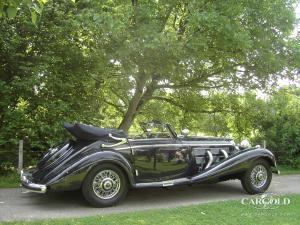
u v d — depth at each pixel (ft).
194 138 29.37
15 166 34.96
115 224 20.94
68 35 39.19
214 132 55.83
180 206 25.22
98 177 24.76
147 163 26.55
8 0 17.01
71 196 27.61
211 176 27.94
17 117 34.60
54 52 38.83
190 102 54.34
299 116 46.03
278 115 46.24
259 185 29.89
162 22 42.34
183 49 39.34
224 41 39.60
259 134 46.85
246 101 51.47
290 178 37.91
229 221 21.75
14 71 37.06
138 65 41.65
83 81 39.96
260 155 29.63
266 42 42.80
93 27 38.81
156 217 22.30
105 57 40.34
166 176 27.35
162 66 41.19
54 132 34.86
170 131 28.09
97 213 23.63
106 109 53.21
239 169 28.84
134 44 38.09
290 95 49.62
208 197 28.58
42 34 37.88
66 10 39.42
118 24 36.73
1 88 34.27
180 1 41.34
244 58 44.27
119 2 40.50
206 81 50.24
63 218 22.21
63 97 38.32
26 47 37.99
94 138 25.52
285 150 44.14
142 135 28.07
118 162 24.95
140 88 47.60
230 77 48.83
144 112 56.75
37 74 35.24
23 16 35.58
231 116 54.13
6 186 30.66
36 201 26.37
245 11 40.86
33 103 35.88
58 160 25.46
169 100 54.54
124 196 25.57
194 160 28.50
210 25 37.76
